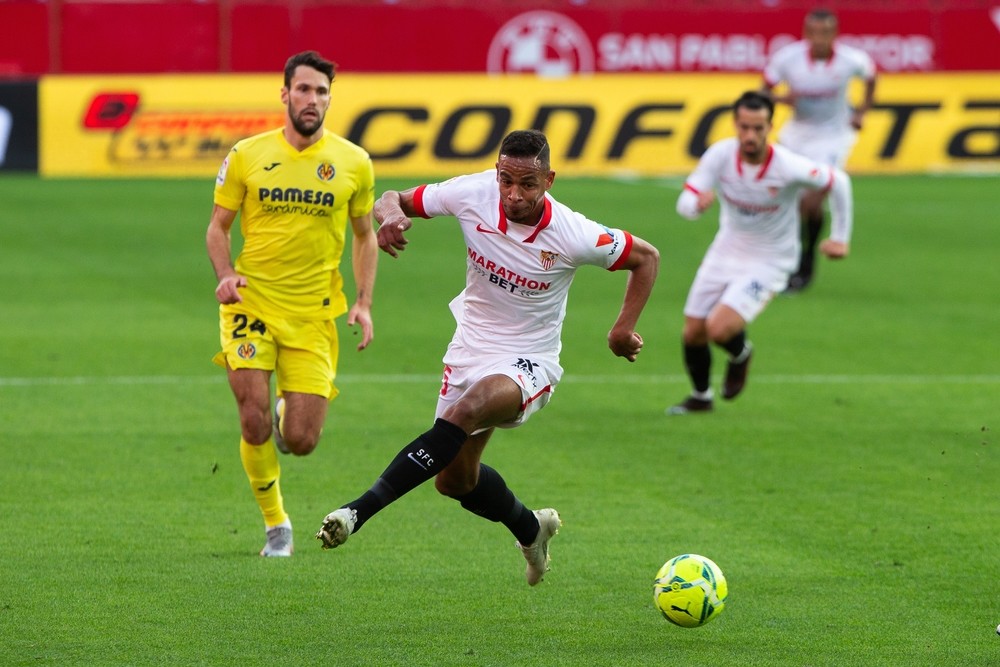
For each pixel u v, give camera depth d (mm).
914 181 86938
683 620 19703
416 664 18797
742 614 20969
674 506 27016
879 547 24422
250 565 23141
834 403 36469
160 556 23531
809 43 56750
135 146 83312
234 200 24078
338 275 25125
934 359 42188
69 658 18750
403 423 33719
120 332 44062
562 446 31844
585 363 41438
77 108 82938
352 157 24484
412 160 84875
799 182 35031
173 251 59406
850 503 27266
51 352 41062
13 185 78500
